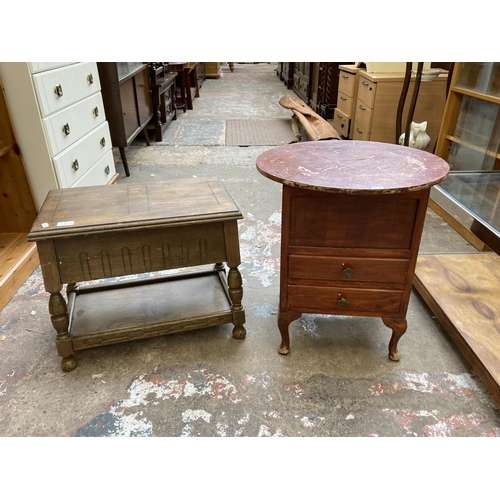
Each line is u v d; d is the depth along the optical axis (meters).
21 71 1.91
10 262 1.99
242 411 1.34
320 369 1.50
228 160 3.82
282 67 8.91
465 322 1.56
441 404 1.35
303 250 1.35
